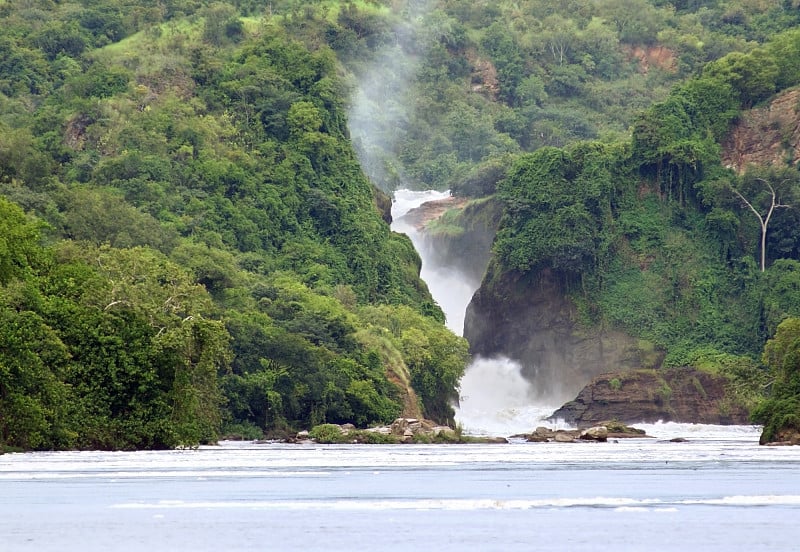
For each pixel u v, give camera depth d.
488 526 96.00
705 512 104.44
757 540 89.12
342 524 96.75
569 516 101.69
